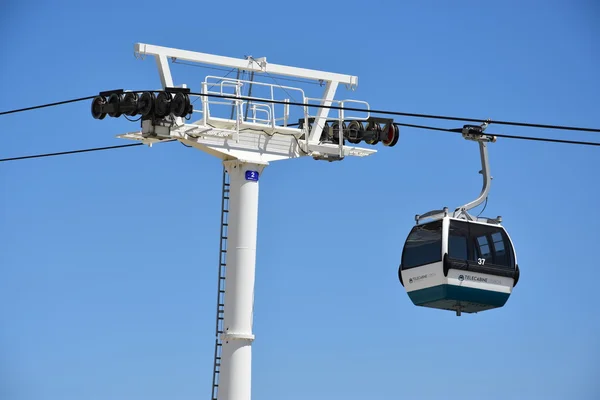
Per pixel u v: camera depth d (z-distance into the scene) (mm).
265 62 35438
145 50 33844
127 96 32812
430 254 35594
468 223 35750
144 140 34844
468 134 35250
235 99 33938
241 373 34938
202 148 34938
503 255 35938
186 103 32281
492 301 35938
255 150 35625
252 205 35375
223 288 35656
